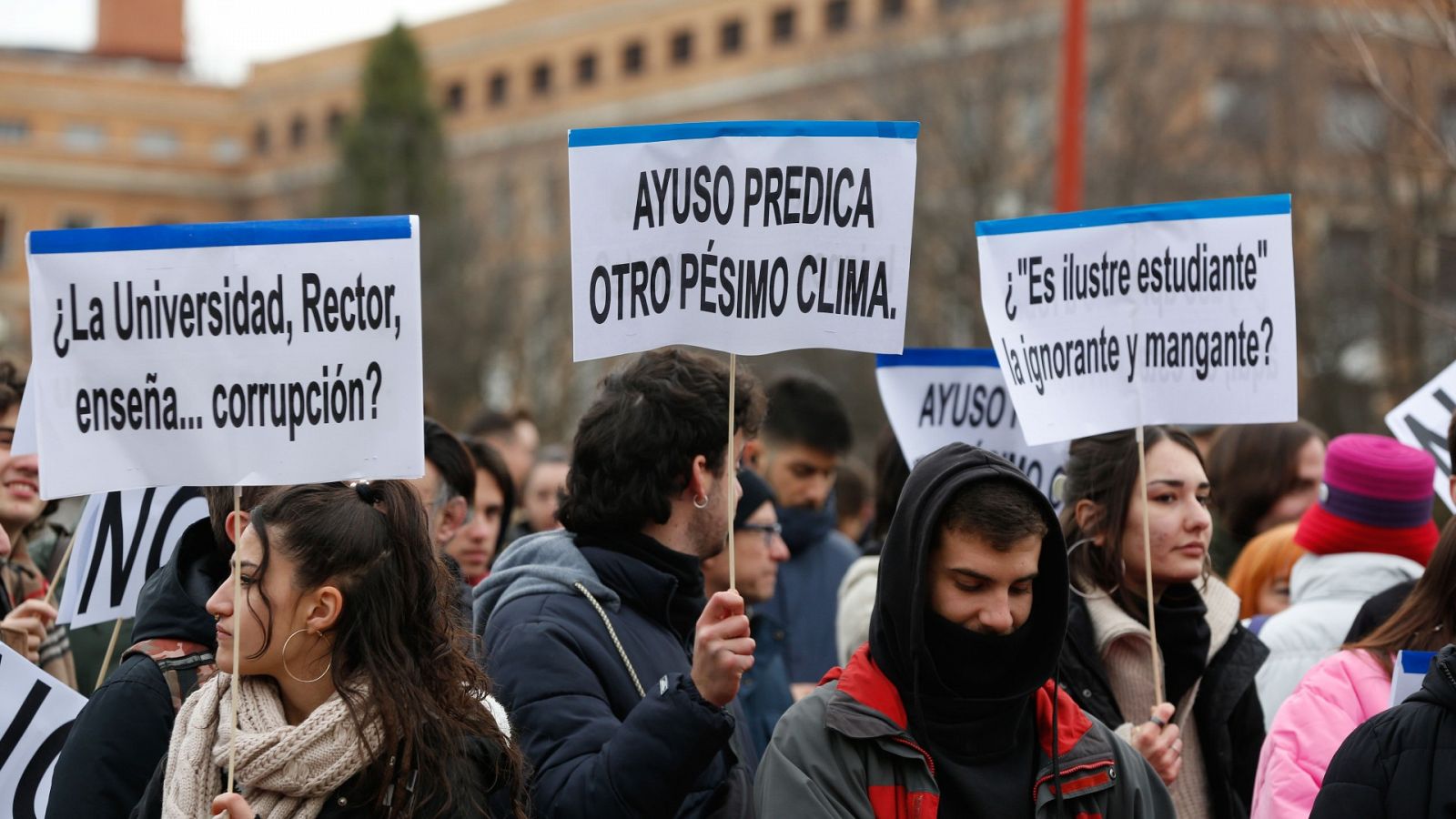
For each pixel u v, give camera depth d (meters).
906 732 7.05
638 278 8.01
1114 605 9.36
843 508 18.06
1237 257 9.35
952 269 60.66
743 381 8.73
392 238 7.36
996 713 7.16
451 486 10.84
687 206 8.04
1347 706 8.66
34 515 10.57
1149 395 9.32
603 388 8.68
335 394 7.34
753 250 8.05
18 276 130.50
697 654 7.38
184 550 7.74
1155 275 9.36
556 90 121.88
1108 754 7.31
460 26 127.94
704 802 8.05
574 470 8.60
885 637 7.16
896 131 8.07
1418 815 7.02
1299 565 11.00
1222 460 13.60
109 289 7.29
